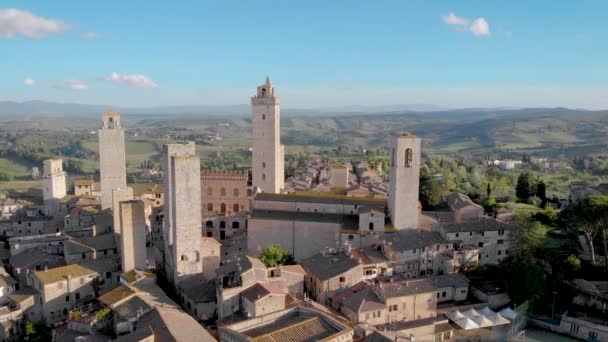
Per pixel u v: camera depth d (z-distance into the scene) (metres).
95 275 124.88
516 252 140.25
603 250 147.88
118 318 102.88
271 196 157.25
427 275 135.12
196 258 124.56
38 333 114.25
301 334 83.88
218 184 181.00
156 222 177.62
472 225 145.75
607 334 112.69
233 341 82.00
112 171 179.50
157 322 94.06
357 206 151.38
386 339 89.00
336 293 118.50
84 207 187.38
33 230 191.75
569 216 148.12
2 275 130.25
